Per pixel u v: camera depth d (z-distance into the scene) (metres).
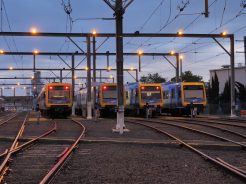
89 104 45.44
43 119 46.41
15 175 11.90
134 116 54.78
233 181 10.91
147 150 18.08
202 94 50.78
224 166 12.61
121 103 27.08
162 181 11.01
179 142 19.88
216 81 69.00
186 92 50.62
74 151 17.53
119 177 11.61
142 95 50.56
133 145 20.12
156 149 18.52
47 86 49.72
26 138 22.55
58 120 43.50
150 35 40.06
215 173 12.16
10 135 25.25
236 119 41.88
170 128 29.64
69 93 49.97
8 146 19.83
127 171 12.61
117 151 17.66
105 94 51.22
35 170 12.72
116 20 27.42
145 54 53.81
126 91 57.59
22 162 14.37
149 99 50.53
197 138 22.59
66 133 26.41
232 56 45.38
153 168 13.16
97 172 12.42
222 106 59.88
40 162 14.36
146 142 20.27
